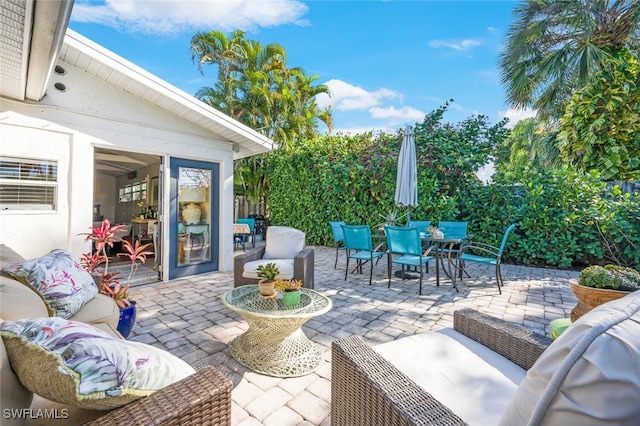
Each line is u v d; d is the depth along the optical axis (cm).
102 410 96
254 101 1101
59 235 370
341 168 770
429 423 87
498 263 412
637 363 56
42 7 182
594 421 57
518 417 72
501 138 670
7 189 340
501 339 149
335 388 137
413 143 551
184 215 493
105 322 203
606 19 621
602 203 516
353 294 406
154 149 453
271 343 229
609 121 582
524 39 660
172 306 355
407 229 411
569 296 396
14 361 92
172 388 101
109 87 411
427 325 301
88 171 393
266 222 1036
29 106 352
